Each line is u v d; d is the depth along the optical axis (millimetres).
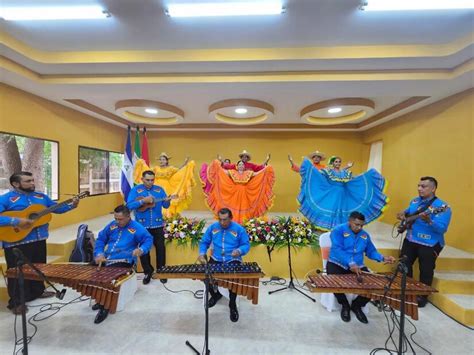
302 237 3621
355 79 3082
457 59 2783
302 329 2381
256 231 3625
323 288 2049
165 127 6645
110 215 5812
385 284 2104
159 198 3510
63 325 2383
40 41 2715
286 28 2455
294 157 6863
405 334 2322
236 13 2209
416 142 4543
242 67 3027
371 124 5859
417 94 3664
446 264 3197
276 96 4348
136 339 2203
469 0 2025
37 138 3951
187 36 2607
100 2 2115
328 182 3836
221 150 6941
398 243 3750
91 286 2080
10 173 3508
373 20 2318
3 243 2502
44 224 2748
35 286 2785
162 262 3453
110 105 5004
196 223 3898
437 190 3977
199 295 3016
